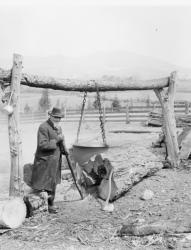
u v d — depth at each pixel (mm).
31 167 5520
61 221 4906
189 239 4020
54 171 5227
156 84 7348
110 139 12445
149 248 3947
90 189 6031
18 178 5043
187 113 18875
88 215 5156
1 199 5012
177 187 6312
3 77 4926
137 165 6801
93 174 6039
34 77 5129
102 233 4434
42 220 4941
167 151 7887
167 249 3883
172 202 5535
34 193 5383
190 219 4512
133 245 4047
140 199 5816
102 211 5320
